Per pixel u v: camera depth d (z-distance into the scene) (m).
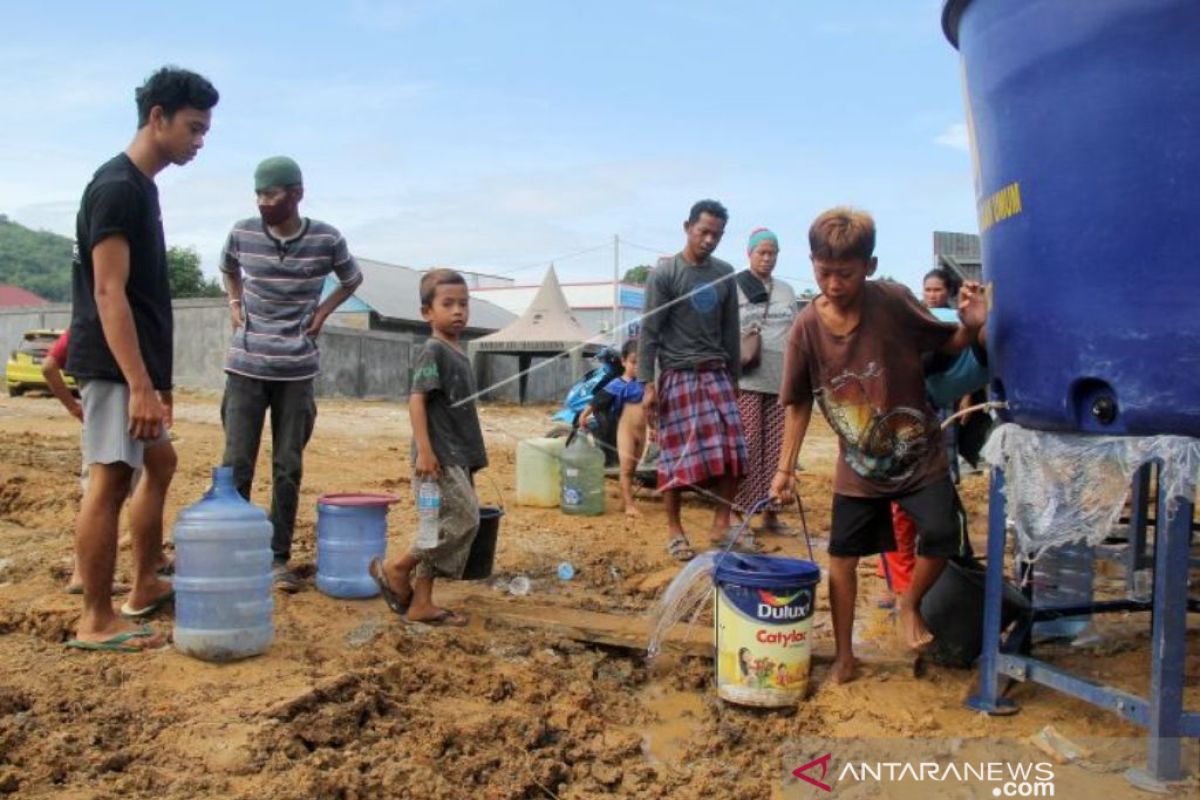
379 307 30.64
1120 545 6.29
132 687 3.69
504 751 3.52
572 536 6.89
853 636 4.83
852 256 3.78
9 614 4.38
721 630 4.06
